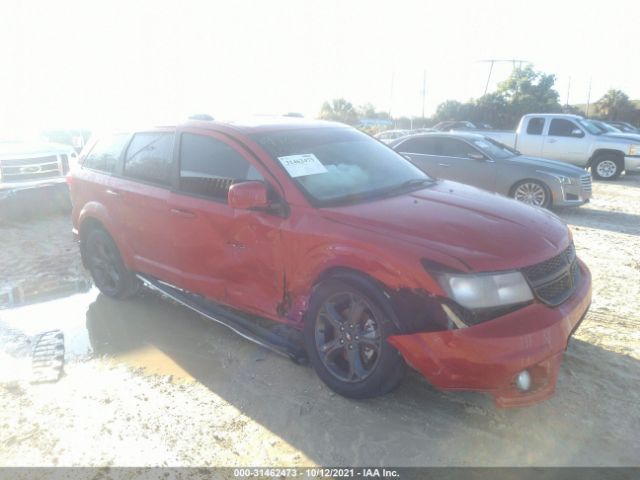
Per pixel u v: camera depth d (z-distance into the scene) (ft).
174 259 15.14
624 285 18.74
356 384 11.32
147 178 15.83
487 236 10.73
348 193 12.90
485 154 32.83
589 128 50.93
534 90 160.04
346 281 11.07
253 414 11.43
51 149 31.63
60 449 10.52
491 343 9.56
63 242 25.73
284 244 12.17
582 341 14.25
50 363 13.79
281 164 12.82
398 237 10.69
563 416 11.03
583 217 31.86
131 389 12.55
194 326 15.94
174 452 10.34
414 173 15.02
